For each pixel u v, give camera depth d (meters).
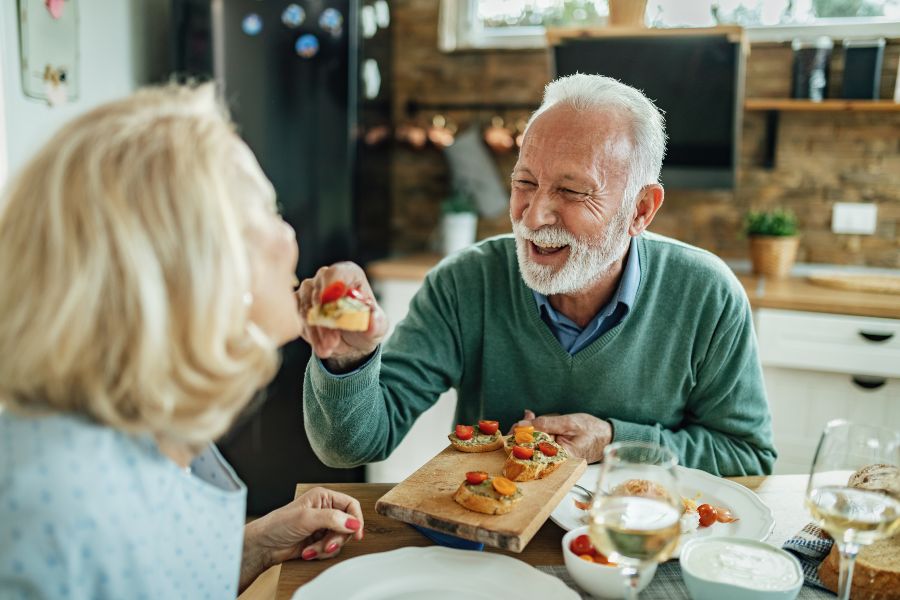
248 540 0.98
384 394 1.35
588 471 1.20
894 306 2.21
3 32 2.00
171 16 2.57
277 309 0.78
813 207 2.88
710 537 0.90
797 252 2.93
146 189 0.63
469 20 3.17
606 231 1.30
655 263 1.42
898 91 2.66
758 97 2.86
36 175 0.64
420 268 2.72
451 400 2.73
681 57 2.63
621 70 2.72
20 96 2.08
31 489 0.62
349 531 0.98
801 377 2.39
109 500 0.66
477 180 3.14
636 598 0.81
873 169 2.80
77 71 2.33
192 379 0.66
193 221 0.64
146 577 0.69
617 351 1.39
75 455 0.65
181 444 0.78
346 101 2.56
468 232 3.09
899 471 0.82
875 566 0.84
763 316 2.36
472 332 1.48
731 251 2.98
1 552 0.62
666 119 2.77
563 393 1.43
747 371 1.42
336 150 2.59
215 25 2.56
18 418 0.66
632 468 0.76
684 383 1.42
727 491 1.10
